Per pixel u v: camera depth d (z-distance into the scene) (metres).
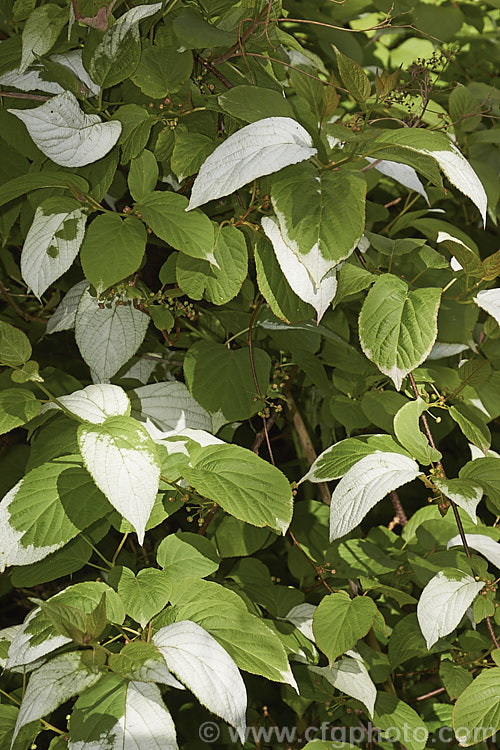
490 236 2.41
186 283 1.39
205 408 1.55
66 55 1.49
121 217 1.35
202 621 1.18
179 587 1.25
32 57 1.44
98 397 1.29
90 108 1.45
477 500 1.23
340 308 1.80
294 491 1.37
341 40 2.24
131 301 1.53
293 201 1.16
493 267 1.28
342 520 1.25
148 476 1.13
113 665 1.05
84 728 1.00
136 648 1.08
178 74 1.43
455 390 1.52
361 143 1.45
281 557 2.11
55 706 1.02
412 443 1.34
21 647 1.11
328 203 1.16
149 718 1.01
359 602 1.35
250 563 1.73
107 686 1.05
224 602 1.21
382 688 1.75
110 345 1.50
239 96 1.32
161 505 1.35
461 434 2.20
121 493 1.11
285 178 1.18
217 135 1.53
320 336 1.72
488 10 2.67
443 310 1.71
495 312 1.31
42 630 1.12
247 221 1.41
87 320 1.50
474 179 1.20
